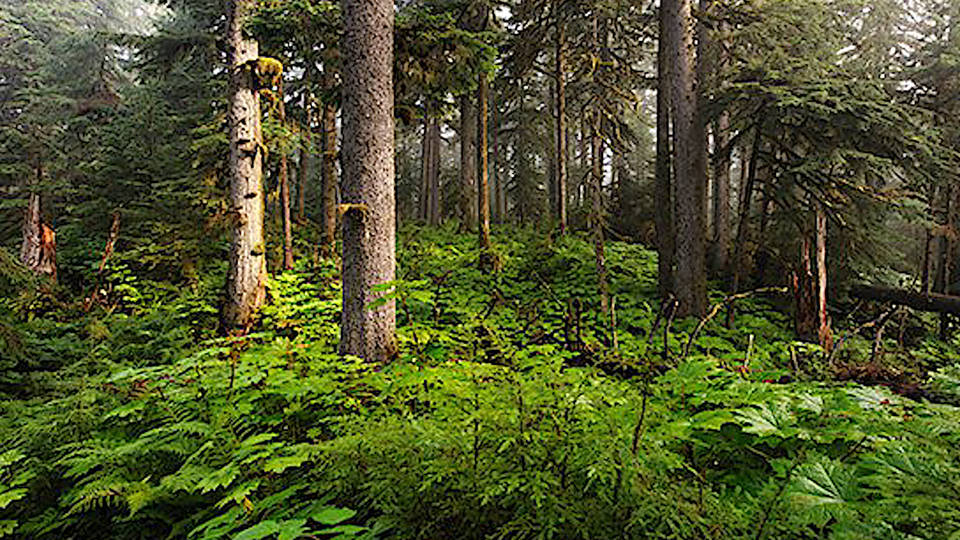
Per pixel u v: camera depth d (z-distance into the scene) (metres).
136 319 8.96
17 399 5.54
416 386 3.52
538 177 22.11
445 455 2.25
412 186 27.48
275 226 13.83
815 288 7.51
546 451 2.13
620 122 13.39
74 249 13.68
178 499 2.86
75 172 17.80
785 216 10.24
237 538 1.77
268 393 3.62
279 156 10.36
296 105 14.21
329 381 3.66
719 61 12.32
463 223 16.53
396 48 6.45
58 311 9.61
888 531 1.67
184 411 3.55
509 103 18.58
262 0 8.28
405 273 9.27
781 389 3.16
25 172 17.36
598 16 12.31
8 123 21.69
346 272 5.24
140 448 3.04
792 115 8.90
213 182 11.68
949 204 12.47
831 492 1.90
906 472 1.88
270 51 8.48
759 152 9.80
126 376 4.00
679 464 2.09
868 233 10.11
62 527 3.11
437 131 22.08
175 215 13.66
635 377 4.25
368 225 5.18
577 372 2.66
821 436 2.39
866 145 9.15
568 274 10.34
